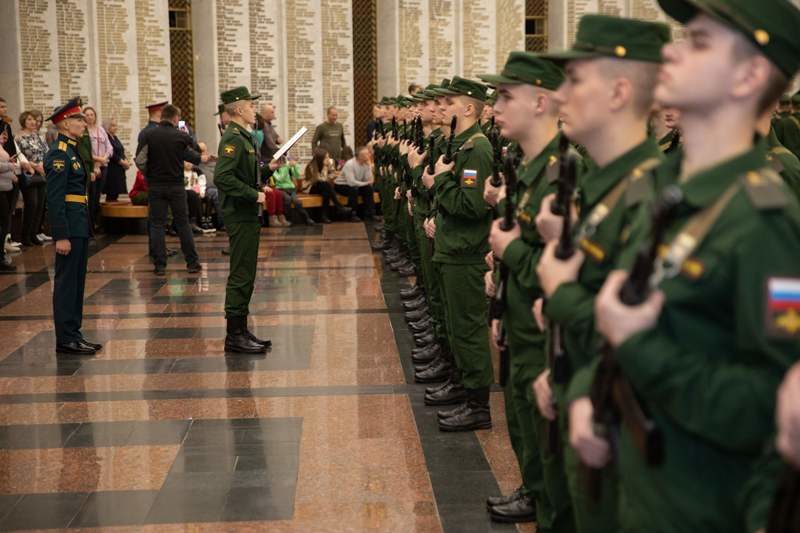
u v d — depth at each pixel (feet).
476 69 77.92
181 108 71.77
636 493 7.47
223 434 20.58
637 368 7.02
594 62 9.75
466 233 20.04
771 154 15.84
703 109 7.36
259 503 16.76
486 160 19.67
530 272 12.47
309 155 73.41
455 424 20.48
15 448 19.90
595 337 8.94
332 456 19.11
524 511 15.69
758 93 7.29
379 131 52.90
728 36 7.17
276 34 71.61
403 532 15.47
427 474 18.03
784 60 7.18
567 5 79.82
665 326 7.17
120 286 39.32
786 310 6.64
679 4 7.65
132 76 65.46
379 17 76.84
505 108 13.96
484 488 17.28
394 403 22.71
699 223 7.09
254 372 25.76
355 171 62.28
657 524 7.29
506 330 13.51
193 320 32.63
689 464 7.20
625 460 7.59
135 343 29.35
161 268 42.50
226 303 27.96
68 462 18.99
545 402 10.19
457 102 22.07
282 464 18.69
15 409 22.70
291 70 72.49
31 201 49.26
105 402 23.16
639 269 6.97
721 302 7.02
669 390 6.96
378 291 37.42
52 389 24.38
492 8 77.77
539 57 13.82
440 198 20.01
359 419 21.49
